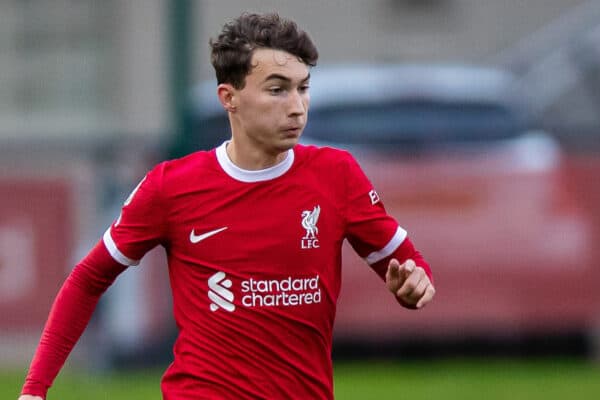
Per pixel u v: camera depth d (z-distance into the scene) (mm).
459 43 62469
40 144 37531
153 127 63062
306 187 15852
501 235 37656
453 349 38688
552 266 37781
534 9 61562
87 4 63938
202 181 15867
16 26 65062
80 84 64250
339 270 16141
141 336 36531
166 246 16297
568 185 37875
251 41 15500
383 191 37875
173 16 35406
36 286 37344
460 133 38812
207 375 15672
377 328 37531
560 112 56906
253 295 15688
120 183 37125
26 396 15984
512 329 37781
